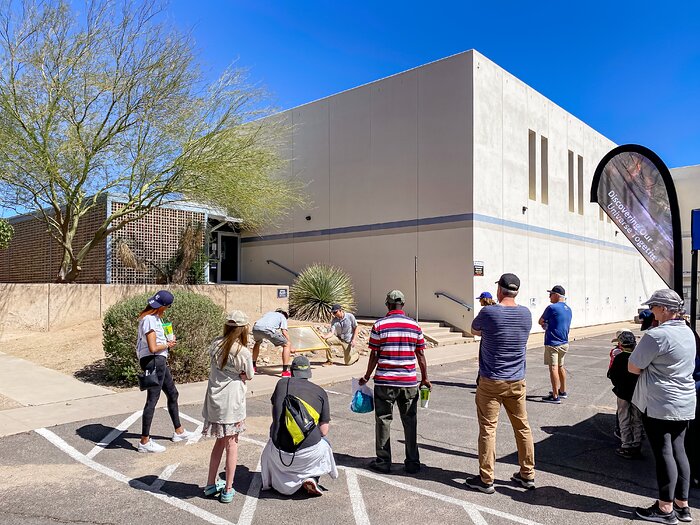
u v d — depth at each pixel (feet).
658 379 13.24
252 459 17.84
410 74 58.80
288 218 71.15
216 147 47.24
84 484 15.37
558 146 71.77
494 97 57.31
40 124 41.16
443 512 13.71
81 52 42.34
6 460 17.30
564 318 27.35
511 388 15.02
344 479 16.05
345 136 64.85
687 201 105.29
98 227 53.57
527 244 62.95
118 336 28.45
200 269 55.67
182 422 22.09
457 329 54.08
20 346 39.27
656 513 13.23
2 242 59.72
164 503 14.10
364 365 37.55
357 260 63.16
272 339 31.09
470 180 53.67
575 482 15.99
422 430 21.98
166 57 44.98
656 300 13.73
